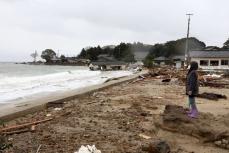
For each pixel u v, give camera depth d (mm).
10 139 9703
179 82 32906
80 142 9547
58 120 12711
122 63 106812
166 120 10969
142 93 22906
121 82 33938
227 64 64250
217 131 9883
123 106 16312
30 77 52000
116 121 12539
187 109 12656
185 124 10633
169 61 110000
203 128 10148
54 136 10172
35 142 9484
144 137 10250
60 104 17562
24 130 10820
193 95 11445
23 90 29469
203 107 16375
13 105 18078
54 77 53781
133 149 8969
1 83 36719
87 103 17688
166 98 19891
